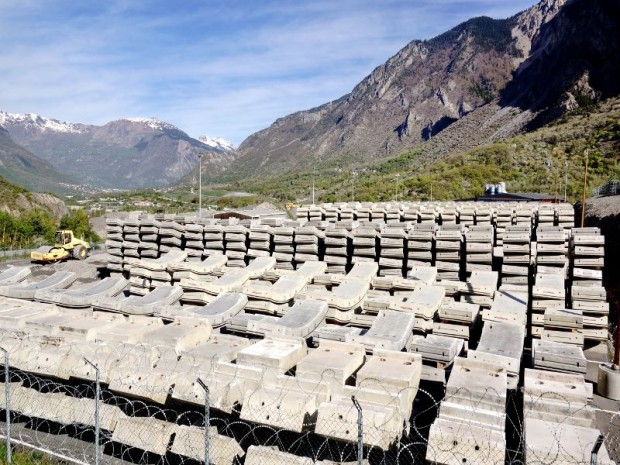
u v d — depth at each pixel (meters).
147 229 23.88
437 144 185.88
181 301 15.99
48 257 37.22
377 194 98.44
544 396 8.36
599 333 13.39
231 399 8.77
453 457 7.09
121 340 11.35
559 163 83.06
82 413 10.05
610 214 35.94
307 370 9.23
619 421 9.86
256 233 20.81
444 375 10.20
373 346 10.98
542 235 16.83
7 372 9.41
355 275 16.73
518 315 12.41
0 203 75.56
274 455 8.18
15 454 9.87
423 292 14.41
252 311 14.96
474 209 28.92
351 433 7.64
